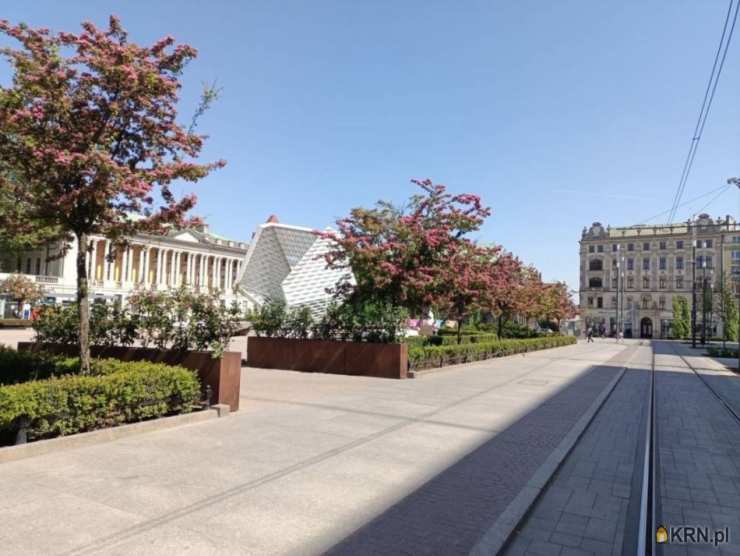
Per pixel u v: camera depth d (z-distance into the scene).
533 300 32.59
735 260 89.88
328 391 11.92
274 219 24.08
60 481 5.18
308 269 21.66
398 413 9.30
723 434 8.74
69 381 6.64
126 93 7.38
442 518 4.59
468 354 20.69
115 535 4.00
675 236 94.56
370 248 15.49
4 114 6.73
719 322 82.56
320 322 16.86
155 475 5.44
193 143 8.20
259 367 17.05
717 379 18.31
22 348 12.70
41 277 52.47
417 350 16.41
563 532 4.44
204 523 4.29
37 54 7.03
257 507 4.68
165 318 9.88
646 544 4.25
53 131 7.22
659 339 87.50
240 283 24.06
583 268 102.88
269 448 6.65
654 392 14.07
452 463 6.25
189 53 7.77
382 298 16.61
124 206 7.89
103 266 59.78
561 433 8.07
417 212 16.59
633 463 6.63
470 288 18.95
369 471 5.84
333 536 4.14
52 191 7.27
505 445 7.21
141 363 8.62
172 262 69.56
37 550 3.71
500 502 5.02
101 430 6.86
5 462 5.71
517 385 14.17
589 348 42.75
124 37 7.63
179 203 7.86
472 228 16.67
